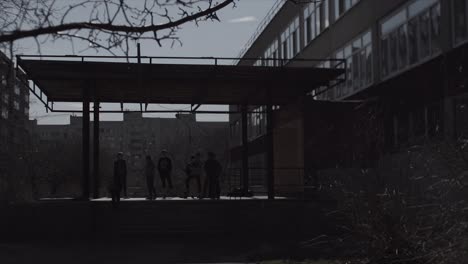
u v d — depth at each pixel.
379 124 18.38
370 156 13.29
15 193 24.94
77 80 20.59
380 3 23.94
